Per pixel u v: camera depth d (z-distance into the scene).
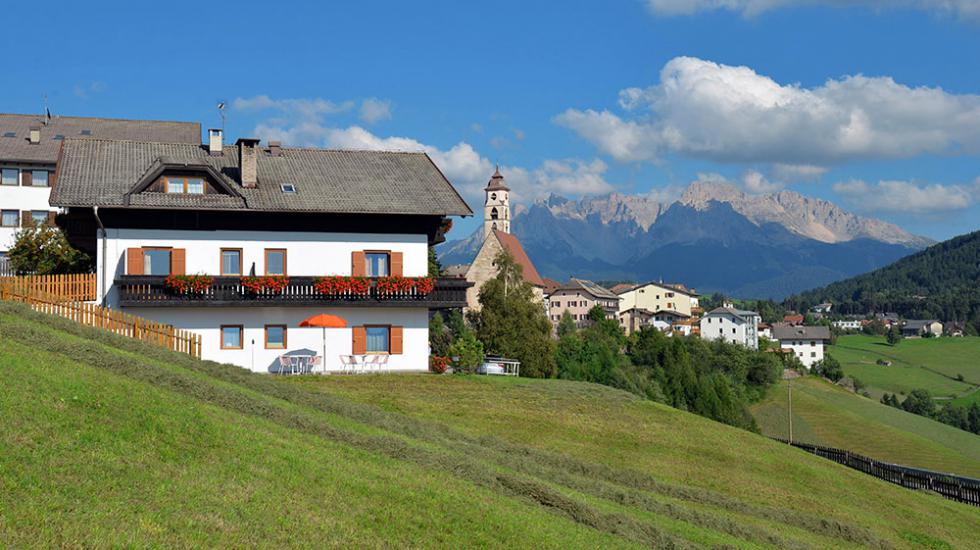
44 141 65.56
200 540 14.16
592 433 35.12
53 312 33.72
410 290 41.75
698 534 23.09
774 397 119.88
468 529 18.06
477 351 44.97
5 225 62.66
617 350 115.12
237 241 40.75
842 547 26.44
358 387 37.06
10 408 17.12
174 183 40.53
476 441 29.19
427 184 44.78
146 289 38.72
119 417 18.45
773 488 32.53
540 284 133.75
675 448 35.12
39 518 13.43
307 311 41.06
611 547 19.45
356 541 15.94
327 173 44.66
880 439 99.62
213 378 27.59
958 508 38.06
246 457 18.55
